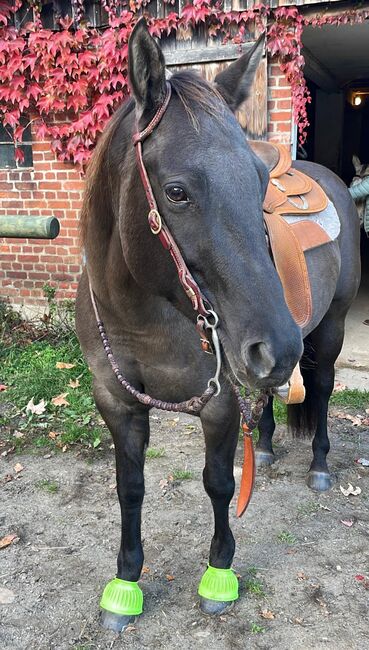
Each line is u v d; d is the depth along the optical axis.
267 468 3.10
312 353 2.87
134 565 2.07
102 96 4.60
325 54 6.80
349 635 1.99
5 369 4.35
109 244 1.63
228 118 1.32
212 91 1.37
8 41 4.61
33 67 4.63
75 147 4.77
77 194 4.96
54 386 4.06
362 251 9.86
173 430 3.59
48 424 3.61
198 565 2.35
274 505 2.76
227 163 1.24
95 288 1.73
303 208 2.45
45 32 4.54
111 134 1.58
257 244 1.24
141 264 1.42
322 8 4.02
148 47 1.29
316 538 2.52
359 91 10.22
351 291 2.84
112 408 1.96
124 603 2.04
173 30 4.34
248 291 1.21
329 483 2.91
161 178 1.27
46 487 2.95
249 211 1.24
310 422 2.90
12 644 1.97
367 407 3.87
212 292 1.29
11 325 5.18
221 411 1.80
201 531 2.57
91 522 2.66
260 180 1.35
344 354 4.84
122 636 1.99
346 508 2.74
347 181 10.84
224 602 2.09
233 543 2.12
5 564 2.37
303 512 2.71
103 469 3.13
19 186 5.11
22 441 3.41
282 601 2.15
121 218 1.46
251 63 1.54
